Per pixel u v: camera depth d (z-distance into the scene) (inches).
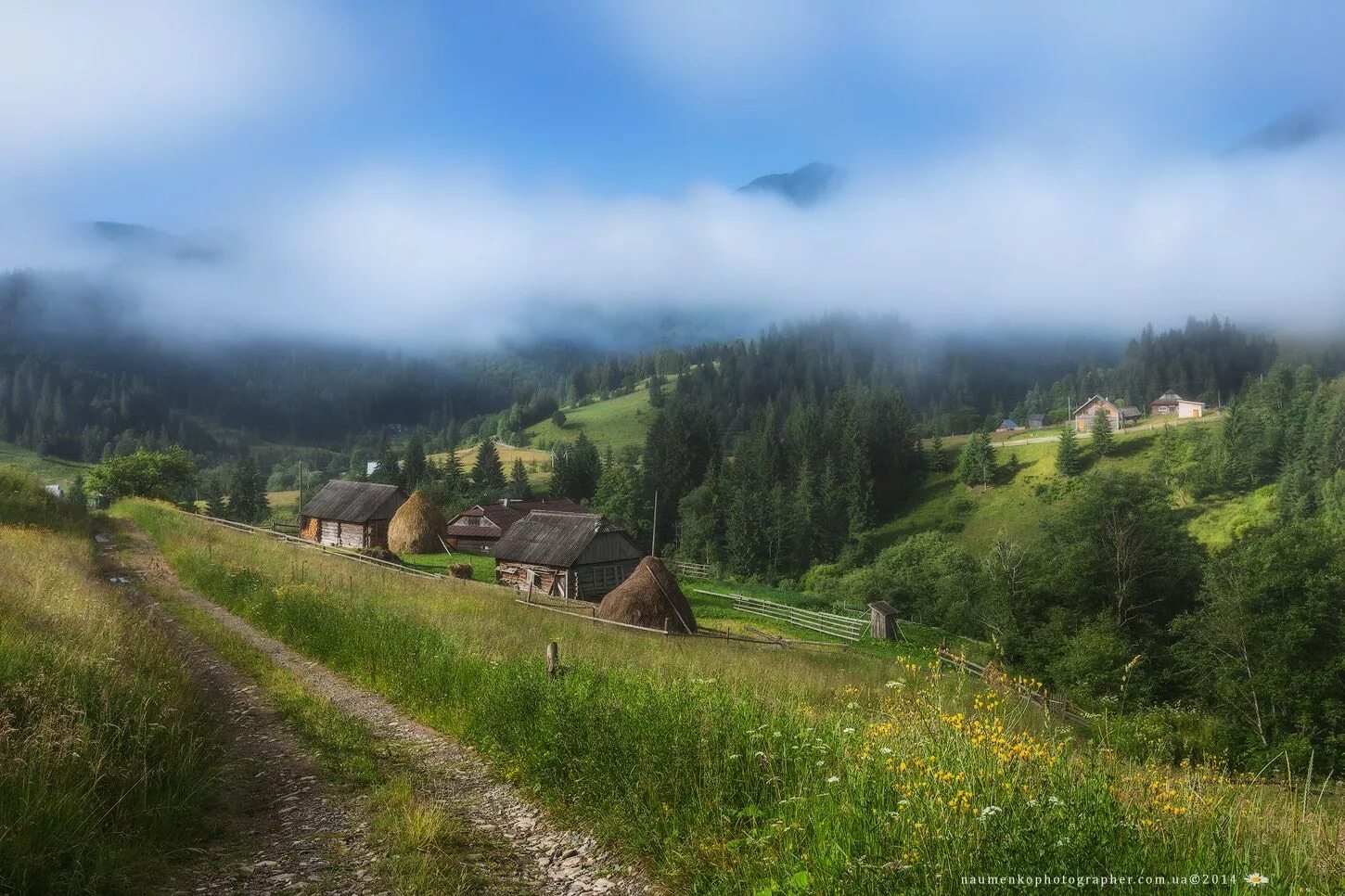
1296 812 199.2
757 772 257.3
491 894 222.4
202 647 585.9
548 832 269.0
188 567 979.9
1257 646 1278.3
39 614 422.6
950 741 227.5
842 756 245.6
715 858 223.6
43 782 230.7
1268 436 4069.9
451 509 3779.5
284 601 692.1
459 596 1070.4
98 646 367.2
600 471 4776.1
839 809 207.3
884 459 5044.3
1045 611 1647.4
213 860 243.1
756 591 2321.6
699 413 5575.8
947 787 194.2
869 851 182.7
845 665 1035.3
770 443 5118.1
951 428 7815.0
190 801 275.1
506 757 334.6
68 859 219.9
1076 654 1405.0
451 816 281.4
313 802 295.6
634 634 1057.5
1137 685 1318.9
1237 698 1238.9
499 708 363.9
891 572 2854.3
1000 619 1685.5
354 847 254.1
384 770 333.4
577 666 407.8
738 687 381.4
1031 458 4916.3
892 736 246.4
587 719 311.4
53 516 1312.7
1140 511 1627.7
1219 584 1408.7
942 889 162.6
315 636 598.2
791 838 210.2
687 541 4003.4
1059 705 637.3
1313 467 3816.4
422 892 219.6
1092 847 166.6
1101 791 187.0
